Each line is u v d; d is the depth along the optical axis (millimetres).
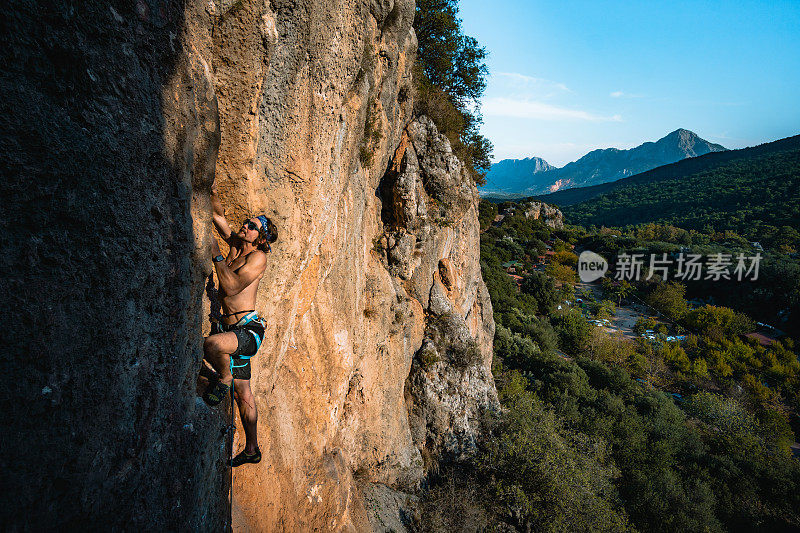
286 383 5789
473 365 15555
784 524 20203
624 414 24578
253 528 4285
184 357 2275
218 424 2895
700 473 21750
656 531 17891
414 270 13500
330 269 6391
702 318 54031
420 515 11258
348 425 9422
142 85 1790
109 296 1651
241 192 3406
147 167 1854
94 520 1615
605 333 43812
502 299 44219
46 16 1304
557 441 15641
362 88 5852
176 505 2246
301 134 4121
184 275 2207
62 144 1387
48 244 1368
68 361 1465
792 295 56781
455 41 16078
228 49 2871
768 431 28078
